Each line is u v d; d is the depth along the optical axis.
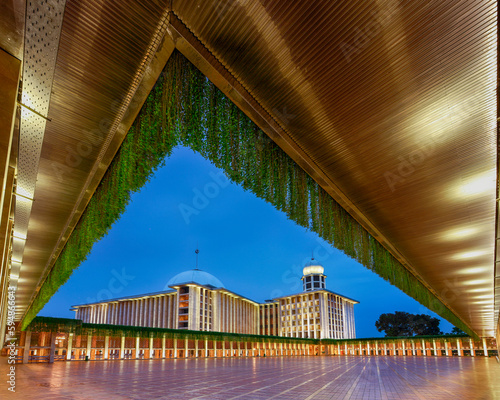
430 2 4.60
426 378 13.07
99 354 29.09
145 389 9.43
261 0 4.73
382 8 4.71
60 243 12.38
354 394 8.80
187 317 65.62
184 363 25.64
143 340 33.69
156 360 31.19
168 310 68.81
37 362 23.25
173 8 4.93
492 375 13.97
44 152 7.26
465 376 13.69
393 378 13.24
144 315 72.00
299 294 82.56
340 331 83.81
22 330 23.03
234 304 78.44
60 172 8.03
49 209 9.77
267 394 8.75
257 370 17.92
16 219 10.14
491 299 17.06
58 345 25.75
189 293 66.75
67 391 8.74
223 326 72.56
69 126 6.64
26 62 4.77
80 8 4.63
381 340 59.94
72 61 5.36
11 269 14.58
